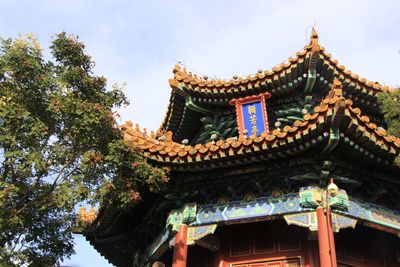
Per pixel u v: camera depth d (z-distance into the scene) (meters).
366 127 13.27
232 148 14.17
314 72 17.97
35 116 13.33
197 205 15.77
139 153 14.23
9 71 13.22
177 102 20.78
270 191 15.04
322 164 14.09
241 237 16.45
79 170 13.18
